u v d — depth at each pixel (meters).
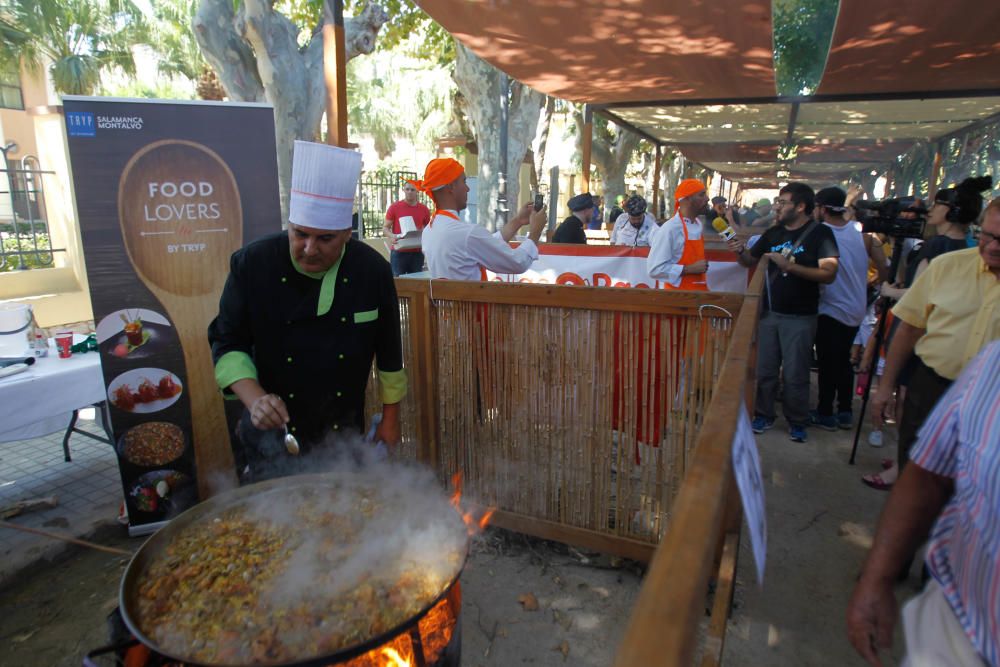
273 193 3.29
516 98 11.35
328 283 2.15
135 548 3.27
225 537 1.72
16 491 3.75
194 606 1.43
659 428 2.79
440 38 14.58
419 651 1.45
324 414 2.30
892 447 4.59
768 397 4.80
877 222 4.11
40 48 17.84
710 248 5.46
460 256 3.54
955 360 2.50
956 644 1.21
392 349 2.38
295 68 8.61
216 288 3.25
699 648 2.48
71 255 6.55
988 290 2.41
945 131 9.54
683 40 5.17
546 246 5.35
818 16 6.32
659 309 2.65
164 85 20.98
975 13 4.50
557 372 2.92
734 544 2.64
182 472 3.33
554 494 3.06
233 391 2.12
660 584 0.68
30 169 6.51
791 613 2.74
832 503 3.74
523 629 2.62
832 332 4.75
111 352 3.10
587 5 4.40
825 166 16.34
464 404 3.14
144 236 3.06
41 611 2.79
